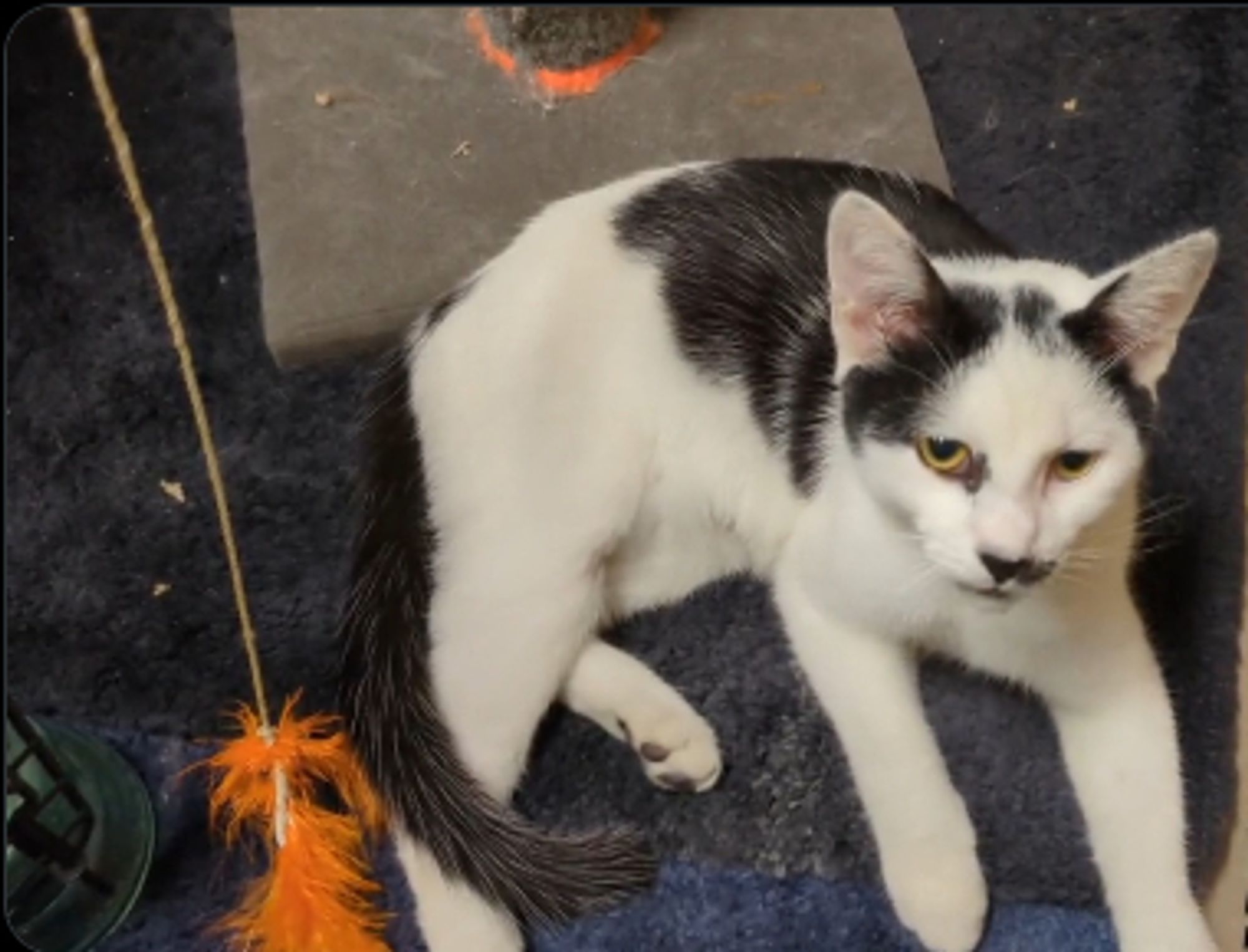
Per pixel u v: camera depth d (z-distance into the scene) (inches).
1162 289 24.5
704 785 31.0
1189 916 28.1
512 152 36.0
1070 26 38.6
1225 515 32.7
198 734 32.5
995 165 37.2
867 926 30.0
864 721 29.2
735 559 32.6
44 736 30.9
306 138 36.2
